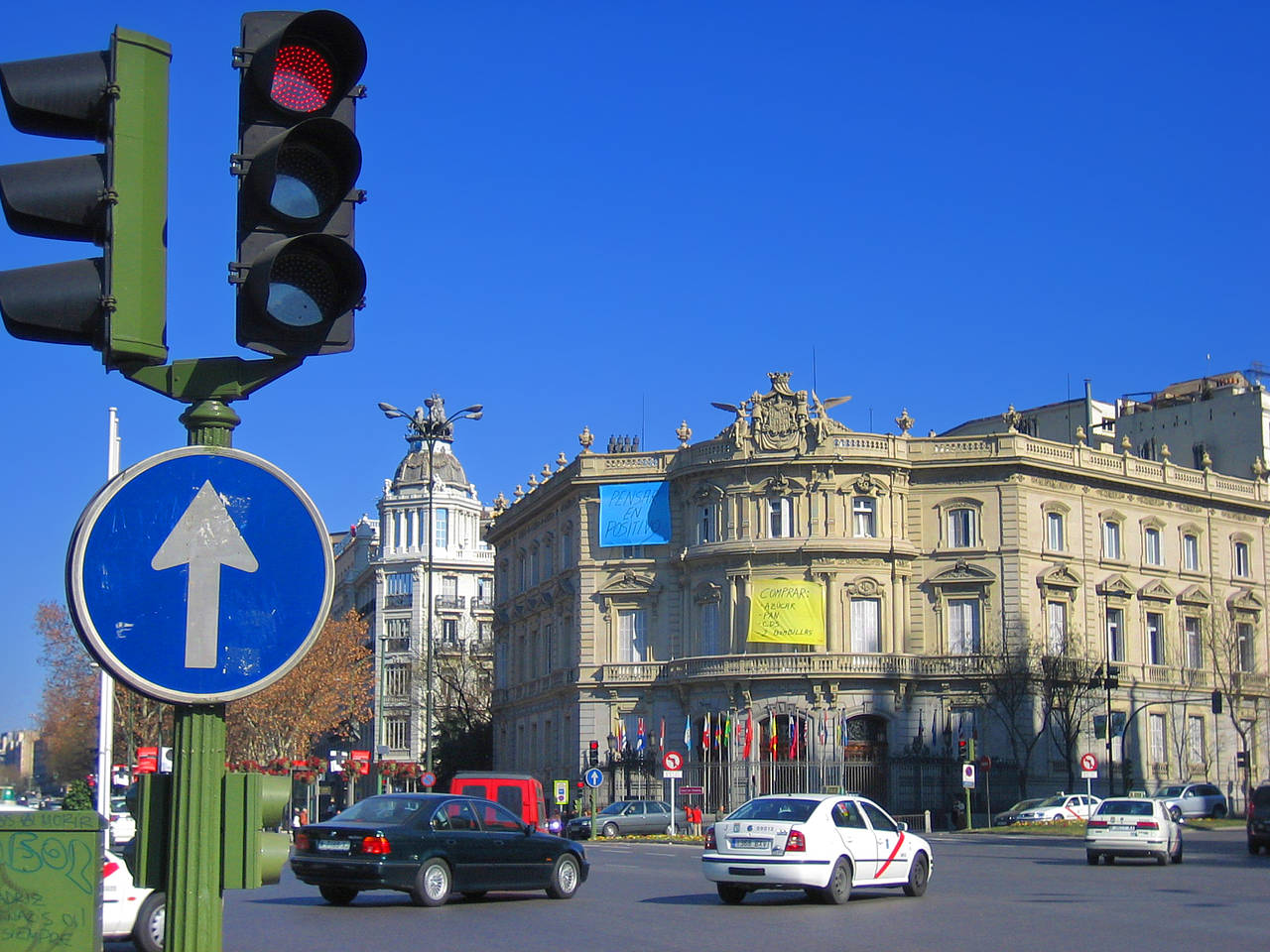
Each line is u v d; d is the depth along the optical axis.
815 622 82.12
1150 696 90.06
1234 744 94.62
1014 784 82.38
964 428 114.56
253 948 21.77
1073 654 84.56
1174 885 36.34
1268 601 98.75
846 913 27.91
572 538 92.38
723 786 81.38
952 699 83.44
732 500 84.88
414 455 142.75
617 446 102.81
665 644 87.62
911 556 84.75
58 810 10.04
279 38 7.48
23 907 9.85
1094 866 45.41
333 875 28.33
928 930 24.61
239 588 7.45
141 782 7.49
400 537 139.12
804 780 80.44
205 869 7.29
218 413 7.64
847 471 84.25
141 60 7.62
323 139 7.60
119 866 21.45
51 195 7.44
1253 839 52.66
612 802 79.88
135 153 7.53
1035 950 21.75
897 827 31.78
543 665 98.12
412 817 29.16
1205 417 104.06
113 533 7.32
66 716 100.00
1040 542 85.88
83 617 7.20
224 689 7.36
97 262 7.53
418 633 135.62
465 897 31.56
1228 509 97.19
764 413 84.88
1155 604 91.88
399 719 133.62
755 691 82.44
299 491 7.60
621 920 26.41
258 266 7.29
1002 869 43.66
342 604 160.12
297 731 90.25
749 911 28.36
